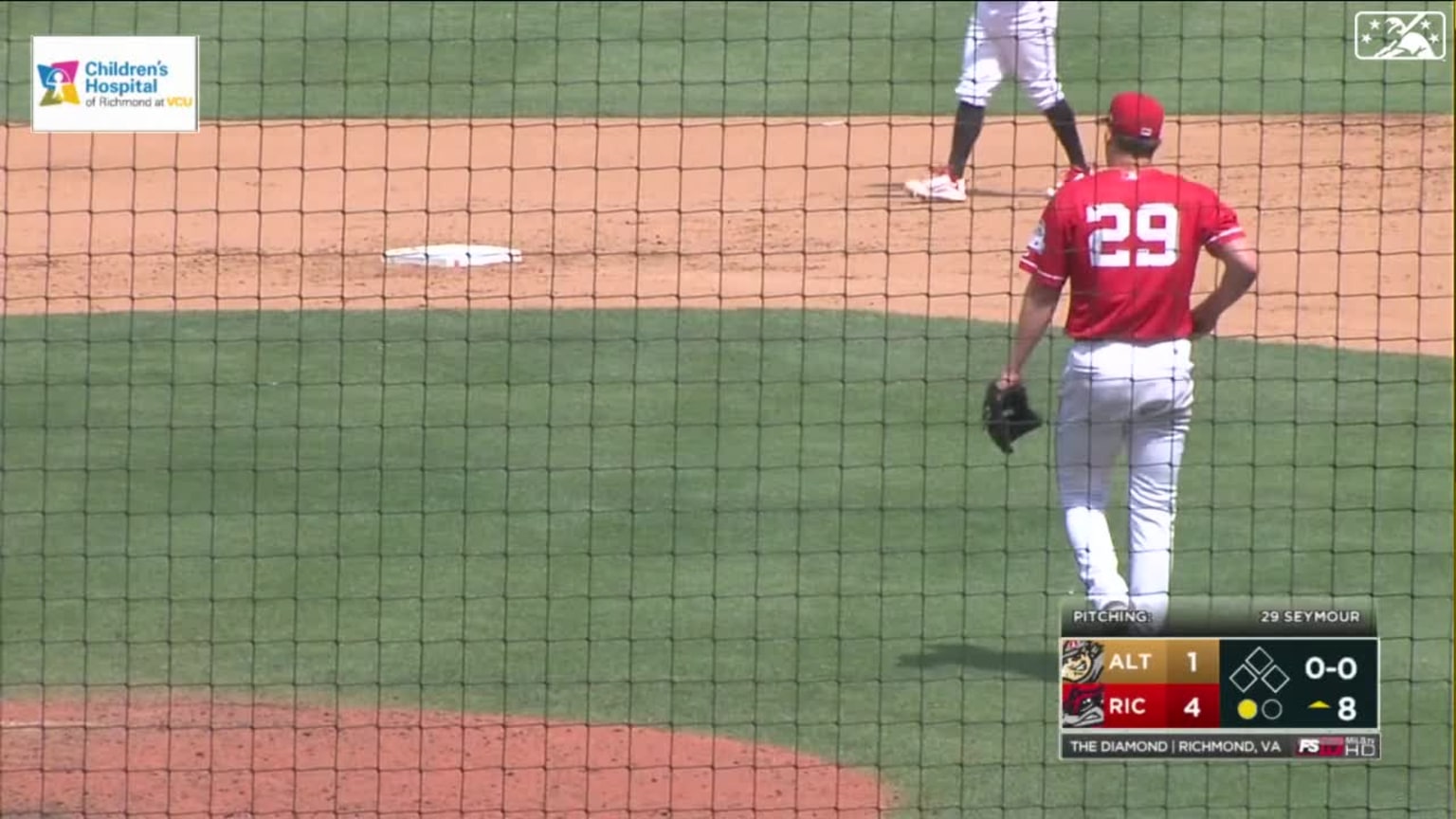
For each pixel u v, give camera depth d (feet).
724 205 223.10
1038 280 112.27
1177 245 110.42
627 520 140.46
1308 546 134.62
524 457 151.84
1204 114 253.24
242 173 234.17
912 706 113.80
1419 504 141.90
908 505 142.61
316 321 184.34
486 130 251.19
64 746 109.81
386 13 296.51
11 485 146.00
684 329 181.37
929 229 198.80
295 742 110.52
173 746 110.01
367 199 225.97
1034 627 124.36
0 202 222.28
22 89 256.73
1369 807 102.94
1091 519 114.21
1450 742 109.29
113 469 149.38
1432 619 123.34
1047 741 109.60
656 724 112.06
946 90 268.21
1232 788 104.83
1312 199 220.64
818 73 274.57
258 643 122.62
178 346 176.86
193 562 133.80
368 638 123.24
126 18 286.25
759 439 154.81
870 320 183.93
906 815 101.91
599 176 233.14
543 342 177.78
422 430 157.38
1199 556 132.57
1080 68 271.49
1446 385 167.02
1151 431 113.29
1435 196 221.05
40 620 125.49
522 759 108.27
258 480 147.54
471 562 133.80
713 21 294.66
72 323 183.62
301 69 273.75
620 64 278.46
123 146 241.14
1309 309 187.83
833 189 229.25
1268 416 159.63
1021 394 115.55
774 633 123.44
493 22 294.66
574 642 122.42
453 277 198.39
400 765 107.76
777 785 104.99
